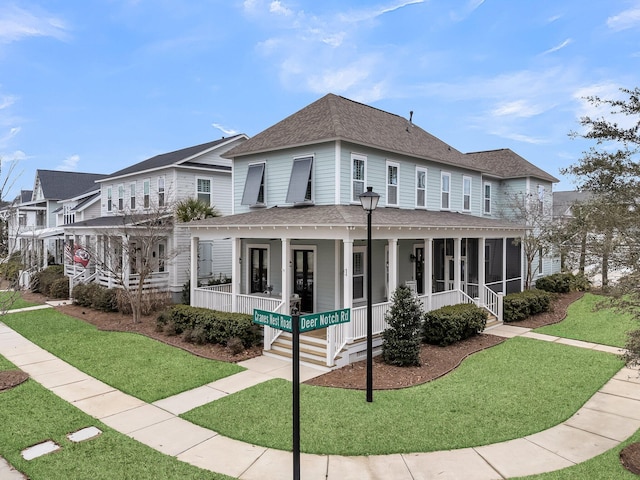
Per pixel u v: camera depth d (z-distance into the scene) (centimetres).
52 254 3388
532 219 2155
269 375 973
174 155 2352
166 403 808
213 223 1368
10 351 1187
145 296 1733
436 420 724
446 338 1231
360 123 1559
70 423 714
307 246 1461
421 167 1711
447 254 1855
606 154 688
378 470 569
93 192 3050
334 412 755
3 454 607
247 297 1291
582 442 652
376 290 1552
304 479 546
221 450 623
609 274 821
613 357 1120
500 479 547
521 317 1617
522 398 827
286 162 1513
